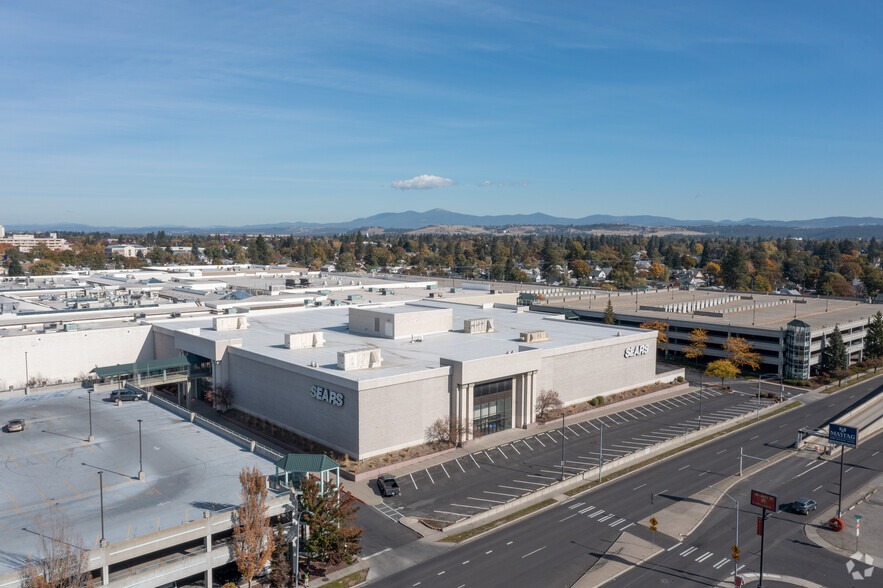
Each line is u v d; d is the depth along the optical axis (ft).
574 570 185.47
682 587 177.68
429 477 252.01
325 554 184.14
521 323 421.18
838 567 189.78
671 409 359.25
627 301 631.15
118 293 492.54
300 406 288.92
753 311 557.74
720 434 316.60
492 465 265.54
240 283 604.90
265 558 165.68
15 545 155.12
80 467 205.87
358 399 256.52
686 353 484.74
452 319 399.03
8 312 379.14
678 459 279.49
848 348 491.72
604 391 370.32
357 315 375.66
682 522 217.15
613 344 372.38
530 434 308.19
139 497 183.62
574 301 629.51
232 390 333.01
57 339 337.11
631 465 270.67
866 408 367.86
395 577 180.55
